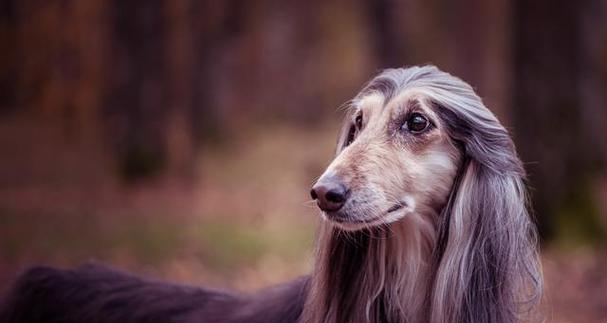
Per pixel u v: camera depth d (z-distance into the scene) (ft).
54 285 15.15
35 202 42.80
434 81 12.08
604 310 26.11
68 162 56.70
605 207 36.55
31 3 56.85
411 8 65.82
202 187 53.11
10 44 63.16
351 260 12.30
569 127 34.19
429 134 11.78
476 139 11.67
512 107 34.91
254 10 83.20
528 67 34.14
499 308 11.46
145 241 34.53
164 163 53.36
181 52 55.42
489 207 11.50
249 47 84.99
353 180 11.40
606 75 44.88
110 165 55.21
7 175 51.65
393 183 11.59
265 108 95.20
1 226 35.58
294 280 13.67
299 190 55.52
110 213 40.83
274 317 12.98
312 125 96.89
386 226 12.10
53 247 32.63
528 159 34.14
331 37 95.20
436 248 11.96
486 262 11.44
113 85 53.21
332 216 11.44
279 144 81.35
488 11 65.77
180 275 30.17
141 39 52.60
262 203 48.85
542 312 12.35
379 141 11.81
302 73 98.12
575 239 33.58
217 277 30.45
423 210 11.92
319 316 12.10
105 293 14.82
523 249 11.60
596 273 30.09
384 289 12.30
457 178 11.91
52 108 57.36
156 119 53.01
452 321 11.48
